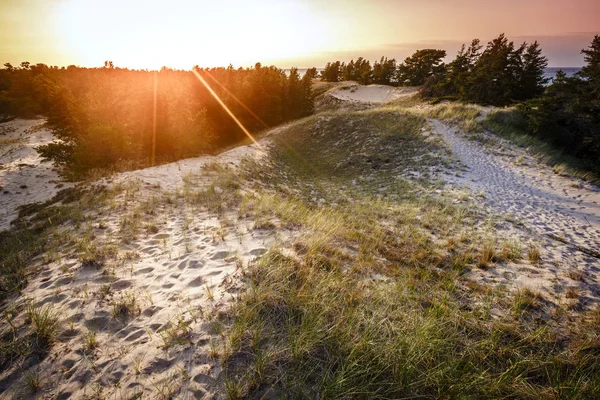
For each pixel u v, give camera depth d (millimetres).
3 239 7137
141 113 16516
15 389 2799
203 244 5719
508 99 30266
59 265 5082
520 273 5523
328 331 3219
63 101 19766
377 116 23797
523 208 10117
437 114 22641
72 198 9680
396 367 2850
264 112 31719
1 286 4559
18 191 12289
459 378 2832
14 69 65250
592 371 3088
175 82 27156
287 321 3400
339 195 12859
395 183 14000
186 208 8102
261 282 4008
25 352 3174
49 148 13984
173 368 2877
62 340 3354
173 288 4270
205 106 25922
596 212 9594
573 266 5867
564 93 24875
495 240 7355
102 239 6078
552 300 4512
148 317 3674
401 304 4070
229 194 9398
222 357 2926
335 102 52156
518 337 3592
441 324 3533
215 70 35781
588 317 4043
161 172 12500
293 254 5121
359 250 6059
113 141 14453
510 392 2805
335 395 2566
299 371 2795
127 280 4547
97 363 3025
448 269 5648
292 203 9195
